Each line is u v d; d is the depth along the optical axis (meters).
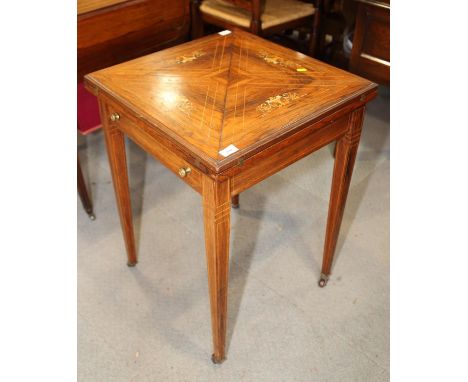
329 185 1.86
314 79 1.09
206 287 1.44
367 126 2.20
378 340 1.29
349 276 1.47
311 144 1.03
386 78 1.64
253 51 1.22
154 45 1.79
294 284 1.45
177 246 1.58
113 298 1.40
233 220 1.68
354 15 1.83
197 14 2.13
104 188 1.83
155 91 1.03
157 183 1.86
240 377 1.20
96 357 1.24
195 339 1.29
